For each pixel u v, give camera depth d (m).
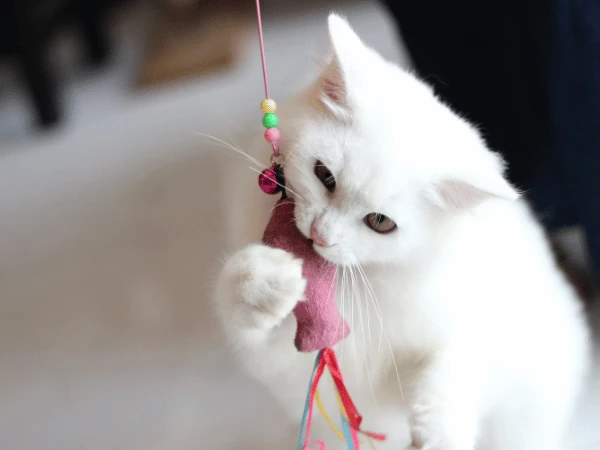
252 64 1.41
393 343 0.53
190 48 1.48
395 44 1.31
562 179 0.68
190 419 0.66
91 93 1.46
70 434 0.66
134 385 0.70
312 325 0.48
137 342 0.74
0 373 0.73
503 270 0.52
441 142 0.49
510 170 0.71
